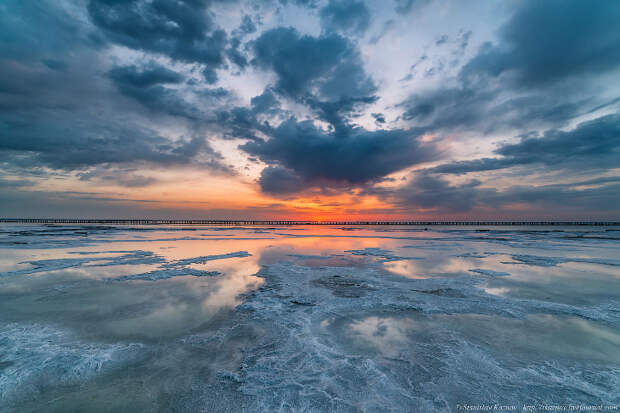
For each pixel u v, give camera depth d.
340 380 4.05
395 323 6.24
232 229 52.31
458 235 36.84
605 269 12.48
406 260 14.98
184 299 7.84
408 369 4.34
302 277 10.74
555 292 8.74
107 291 8.59
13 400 3.52
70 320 6.25
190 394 3.70
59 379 3.96
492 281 10.20
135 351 4.83
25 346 4.96
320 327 5.98
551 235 36.47
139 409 3.40
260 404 3.53
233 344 5.15
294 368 4.36
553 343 5.25
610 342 5.31
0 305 7.24
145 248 19.66
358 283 9.85
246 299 7.90
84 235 30.36
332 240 28.03
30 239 24.84
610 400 3.61
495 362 4.57
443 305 7.46
